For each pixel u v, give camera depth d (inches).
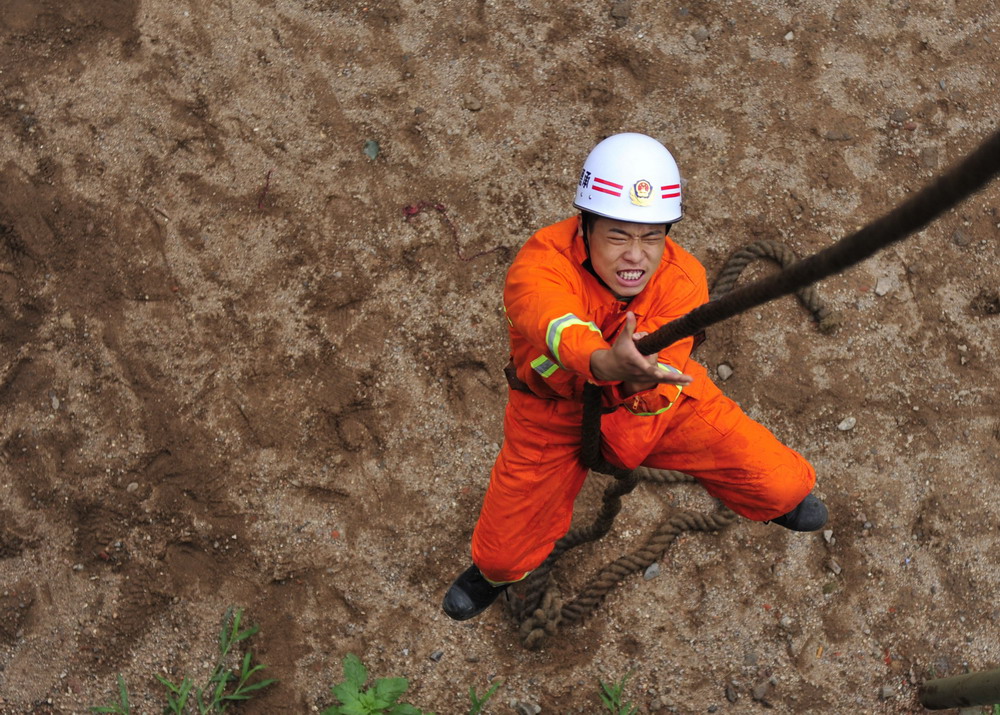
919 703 158.1
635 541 163.5
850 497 164.2
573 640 159.5
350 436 164.7
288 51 181.9
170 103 177.6
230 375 165.9
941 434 166.9
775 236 173.2
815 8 188.1
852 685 158.2
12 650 158.2
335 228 171.8
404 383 166.4
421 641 158.9
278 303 168.7
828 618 160.4
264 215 172.2
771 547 162.7
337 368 166.6
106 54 180.7
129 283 168.7
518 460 119.5
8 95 177.5
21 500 162.2
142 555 161.0
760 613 160.4
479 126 177.5
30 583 160.2
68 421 164.2
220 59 181.0
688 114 179.5
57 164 173.6
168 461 163.2
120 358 166.1
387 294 169.3
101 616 159.2
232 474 162.7
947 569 162.6
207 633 158.9
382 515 162.4
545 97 179.9
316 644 158.9
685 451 122.3
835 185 175.8
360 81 180.2
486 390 166.7
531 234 172.1
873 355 169.2
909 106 181.6
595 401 106.3
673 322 84.5
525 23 185.3
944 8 189.6
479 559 127.6
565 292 102.7
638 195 105.0
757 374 167.9
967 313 171.0
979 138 179.6
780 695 157.4
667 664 158.4
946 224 174.9
